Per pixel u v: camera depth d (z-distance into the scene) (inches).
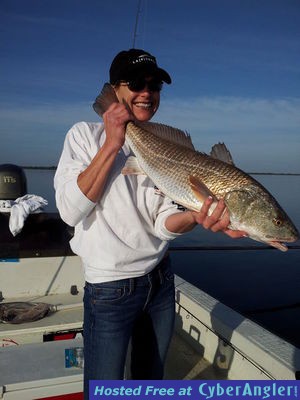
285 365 58.2
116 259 45.3
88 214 46.1
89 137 48.8
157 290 49.3
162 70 49.3
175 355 81.9
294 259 267.7
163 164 50.4
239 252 289.7
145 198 48.5
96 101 51.5
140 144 50.6
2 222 87.5
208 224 44.7
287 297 194.1
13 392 52.2
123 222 46.3
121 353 46.5
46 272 88.4
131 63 48.1
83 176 42.6
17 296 86.7
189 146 55.1
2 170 92.4
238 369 70.5
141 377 51.8
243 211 47.9
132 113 51.5
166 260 51.9
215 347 77.6
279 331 157.5
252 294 197.6
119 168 48.1
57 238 89.5
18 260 86.6
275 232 48.2
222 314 77.1
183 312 89.2
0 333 69.6
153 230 49.1
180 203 49.4
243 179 48.7
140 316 49.1
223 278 224.1
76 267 90.0
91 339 46.5
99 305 45.7
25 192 95.7
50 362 57.7
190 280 220.2
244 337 67.6
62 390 54.1
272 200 48.5
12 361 57.7
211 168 49.6
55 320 75.9
